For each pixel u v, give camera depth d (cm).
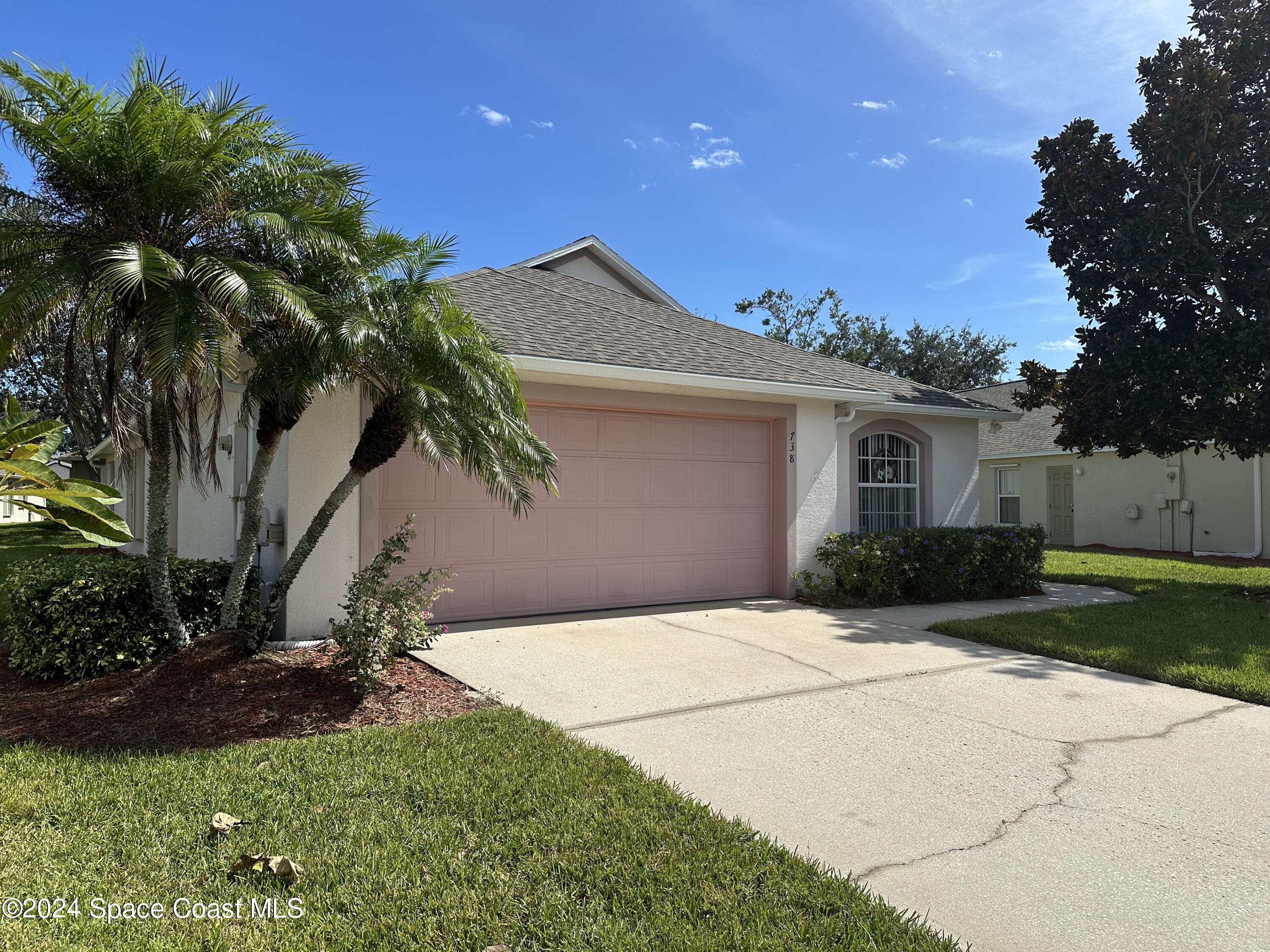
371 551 742
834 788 410
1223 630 820
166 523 571
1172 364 1171
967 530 1128
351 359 516
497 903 283
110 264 454
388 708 522
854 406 1093
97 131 475
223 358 485
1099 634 789
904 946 263
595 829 344
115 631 590
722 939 263
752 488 1042
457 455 558
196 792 373
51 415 2258
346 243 538
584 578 902
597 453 912
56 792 369
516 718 501
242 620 648
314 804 364
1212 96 1088
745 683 611
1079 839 353
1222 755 465
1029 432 2127
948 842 349
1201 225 1168
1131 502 1839
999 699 578
